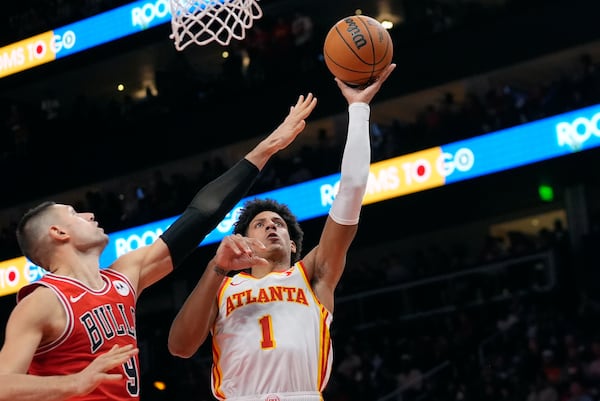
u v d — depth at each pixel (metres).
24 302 3.93
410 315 15.78
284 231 4.93
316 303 4.68
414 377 14.52
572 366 13.05
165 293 20.30
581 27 16.25
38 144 20.83
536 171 15.24
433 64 17.50
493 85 18.38
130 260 4.44
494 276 15.42
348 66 4.88
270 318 4.58
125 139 20.19
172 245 4.55
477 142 15.53
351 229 4.67
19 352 3.79
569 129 14.83
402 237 18.47
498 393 13.56
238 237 4.47
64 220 4.25
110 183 21.02
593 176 15.60
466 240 20.69
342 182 4.69
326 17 20.34
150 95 20.44
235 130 19.16
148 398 15.95
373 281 16.94
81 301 4.04
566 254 14.91
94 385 3.66
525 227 20.33
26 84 20.59
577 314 14.36
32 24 20.66
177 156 19.77
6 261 18.81
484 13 17.09
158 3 19.30
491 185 15.84
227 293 4.70
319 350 4.62
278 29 18.92
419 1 18.39
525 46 16.73
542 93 15.81
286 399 4.48
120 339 4.07
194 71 20.22
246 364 4.52
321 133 17.50
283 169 17.17
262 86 18.86
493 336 14.32
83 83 22.33
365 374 14.98
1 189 21.19
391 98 17.94
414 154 16.05
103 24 19.84
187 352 4.61
